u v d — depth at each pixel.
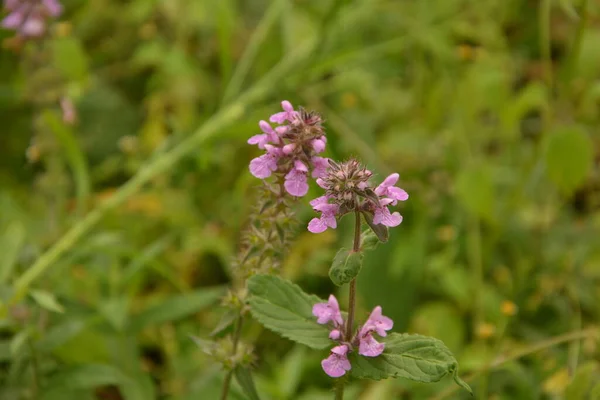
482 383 0.95
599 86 1.19
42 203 1.20
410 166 1.18
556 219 1.16
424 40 1.33
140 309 1.11
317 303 0.80
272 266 0.84
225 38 1.20
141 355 1.09
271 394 0.99
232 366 0.84
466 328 1.08
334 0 1.20
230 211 1.22
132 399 0.98
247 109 1.22
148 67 1.43
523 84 1.42
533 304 1.06
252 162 0.79
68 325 0.94
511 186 1.21
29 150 1.09
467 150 1.15
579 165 1.07
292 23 1.39
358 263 0.77
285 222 0.83
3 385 0.98
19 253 1.04
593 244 1.11
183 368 1.04
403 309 1.06
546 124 1.12
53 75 1.09
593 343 1.01
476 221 1.10
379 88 1.38
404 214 1.12
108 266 1.05
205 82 1.38
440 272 1.09
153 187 1.23
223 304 0.84
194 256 1.16
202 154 1.12
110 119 1.36
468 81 1.18
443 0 1.37
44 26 1.06
